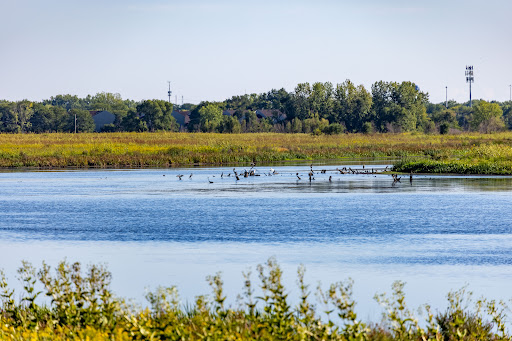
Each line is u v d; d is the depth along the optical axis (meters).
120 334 37.72
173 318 39.84
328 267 71.31
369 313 52.69
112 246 85.19
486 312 52.88
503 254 77.88
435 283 64.00
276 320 38.22
